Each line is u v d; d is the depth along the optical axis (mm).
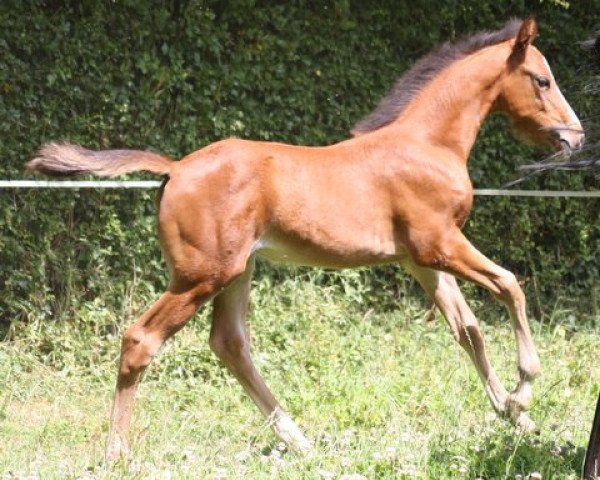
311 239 5926
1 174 7973
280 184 5824
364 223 6035
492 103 6555
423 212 6137
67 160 5703
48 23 7965
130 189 8430
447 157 6297
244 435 6172
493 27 9516
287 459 5523
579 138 6492
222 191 5684
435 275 6492
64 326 8125
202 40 8430
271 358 7789
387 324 8930
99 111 8266
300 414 6625
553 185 9688
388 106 6492
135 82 8383
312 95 8891
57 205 8156
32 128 8031
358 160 6094
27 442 6027
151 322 5695
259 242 5883
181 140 8523
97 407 7008
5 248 8039
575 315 9602
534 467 5141
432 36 9297
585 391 7020
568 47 9641
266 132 8789
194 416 6523
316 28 8852
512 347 8375
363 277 9188
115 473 5090
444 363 7715
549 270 9750
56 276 8281
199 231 5652
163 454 5367
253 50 8648
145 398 7074
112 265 8492
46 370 7699
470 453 5340
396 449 5359
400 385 7059
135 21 8250
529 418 6207
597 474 4801
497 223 9633
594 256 9898
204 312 8352
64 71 8031
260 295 8539
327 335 8125
